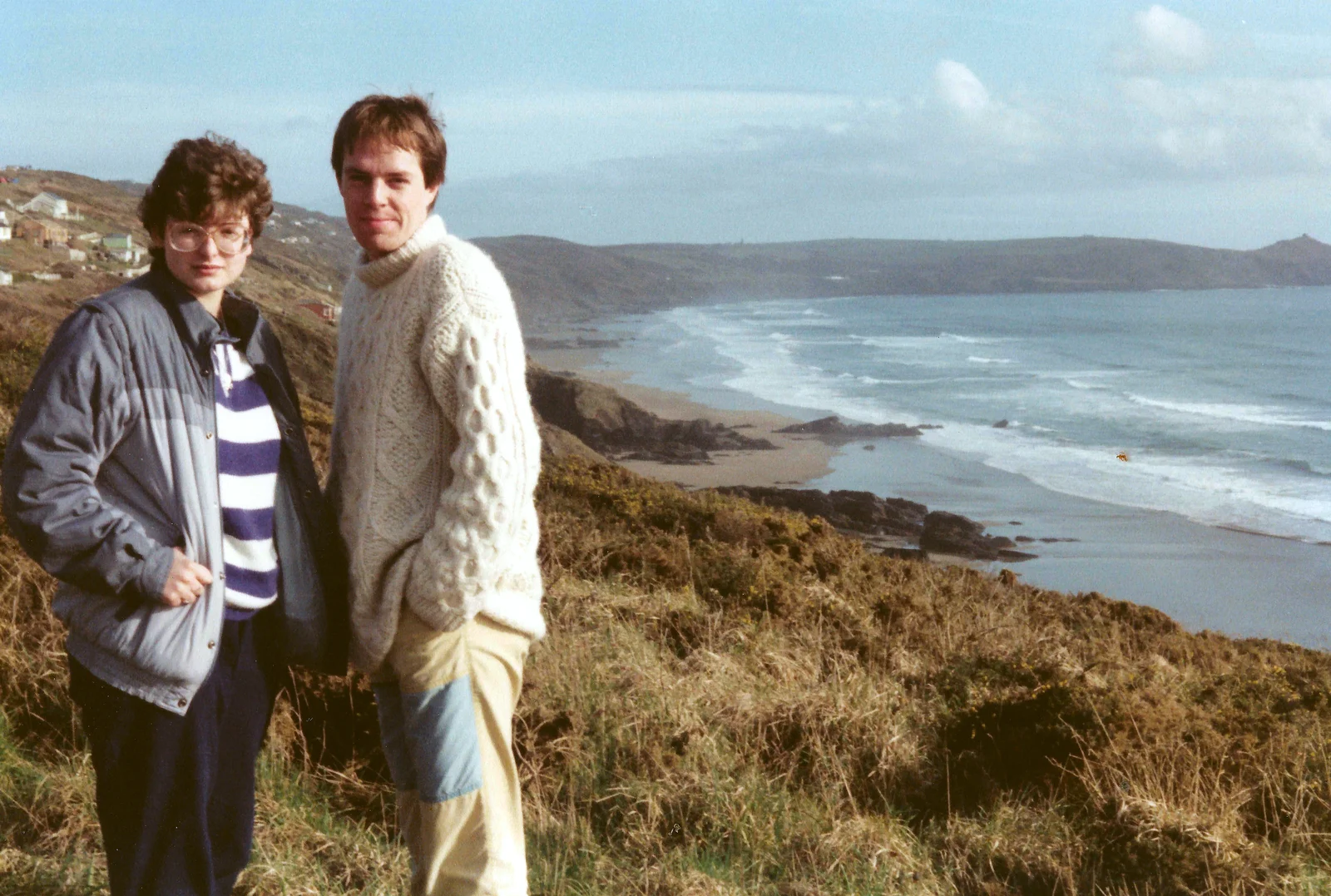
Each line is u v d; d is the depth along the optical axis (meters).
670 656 5.18
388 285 2.30
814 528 10.27
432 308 2.17
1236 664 7.98
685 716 4.35
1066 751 4.45
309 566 2.28
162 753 2.07
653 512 9.41
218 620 2.08
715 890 3.22
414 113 2.30
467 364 2.12
